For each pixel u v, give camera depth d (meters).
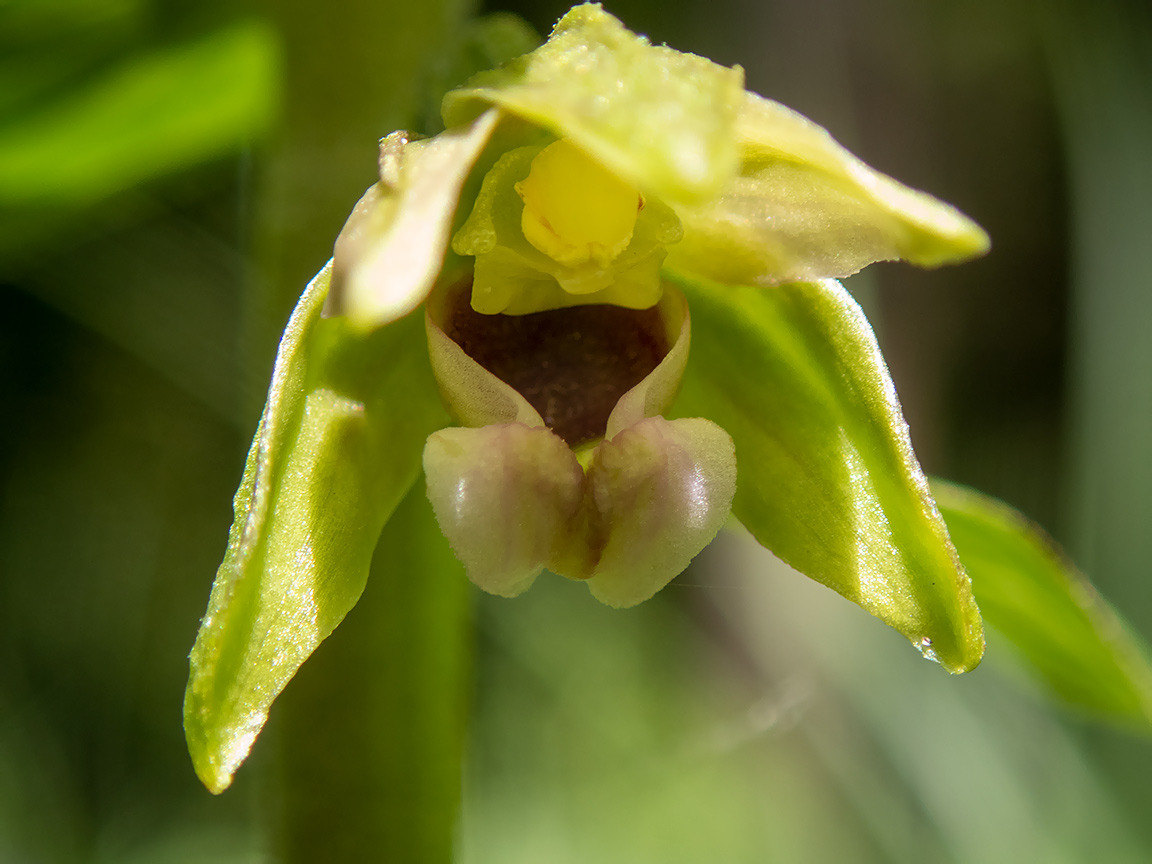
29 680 0.15
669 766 0.13
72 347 0.16
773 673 0.13
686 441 0.06
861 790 0.10
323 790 0.07
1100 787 0.10
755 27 0.14
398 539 0.07
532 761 0.13
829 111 0.14
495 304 0.07
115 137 0.07
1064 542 0.11
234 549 0.06
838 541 0.07
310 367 0.06
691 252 0.07
